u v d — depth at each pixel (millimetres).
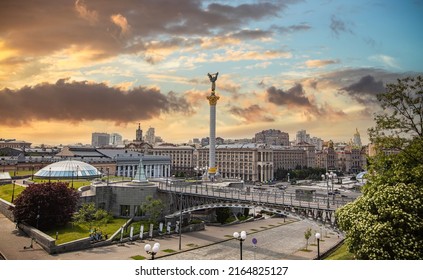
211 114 117688
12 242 57906
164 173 196000
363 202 38031
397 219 33000
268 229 86812
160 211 79500
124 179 115625
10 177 109375
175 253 59812
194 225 81750
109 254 56562
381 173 42219
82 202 77875
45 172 108250
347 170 186375
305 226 91625
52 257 52219
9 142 197875
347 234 38094
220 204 70188
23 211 62000
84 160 153500
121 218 82188
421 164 38344
